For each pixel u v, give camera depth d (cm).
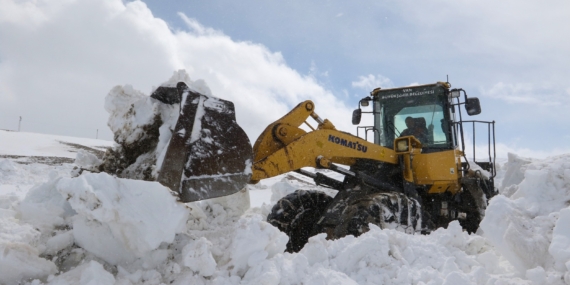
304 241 492
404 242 332
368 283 295
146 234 252
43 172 1259
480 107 567
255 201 1063
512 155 761
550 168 373
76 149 2348
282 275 272
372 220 403
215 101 326
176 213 262
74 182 247
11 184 1076
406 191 498
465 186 589
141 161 350
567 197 352
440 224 585
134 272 264
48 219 279
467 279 285
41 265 244
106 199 244
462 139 600
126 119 351
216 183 303
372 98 639
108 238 266
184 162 294
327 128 491
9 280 235
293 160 441
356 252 311
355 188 482
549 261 306
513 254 317
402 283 296
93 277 235
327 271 286
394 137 609
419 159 534
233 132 324
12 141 2362
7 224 249
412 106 608
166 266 273
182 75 358
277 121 472
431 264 322
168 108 352
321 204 516
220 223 383
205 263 260
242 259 275
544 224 328
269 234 285
